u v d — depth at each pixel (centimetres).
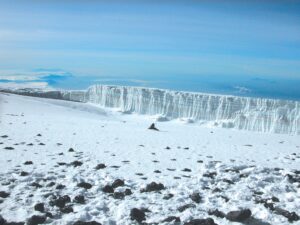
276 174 1802
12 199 1248
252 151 2725
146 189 1400
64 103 14138
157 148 2569
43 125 3778
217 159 2225
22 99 9669
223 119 14512
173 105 15712
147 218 1116
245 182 1606
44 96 17125
